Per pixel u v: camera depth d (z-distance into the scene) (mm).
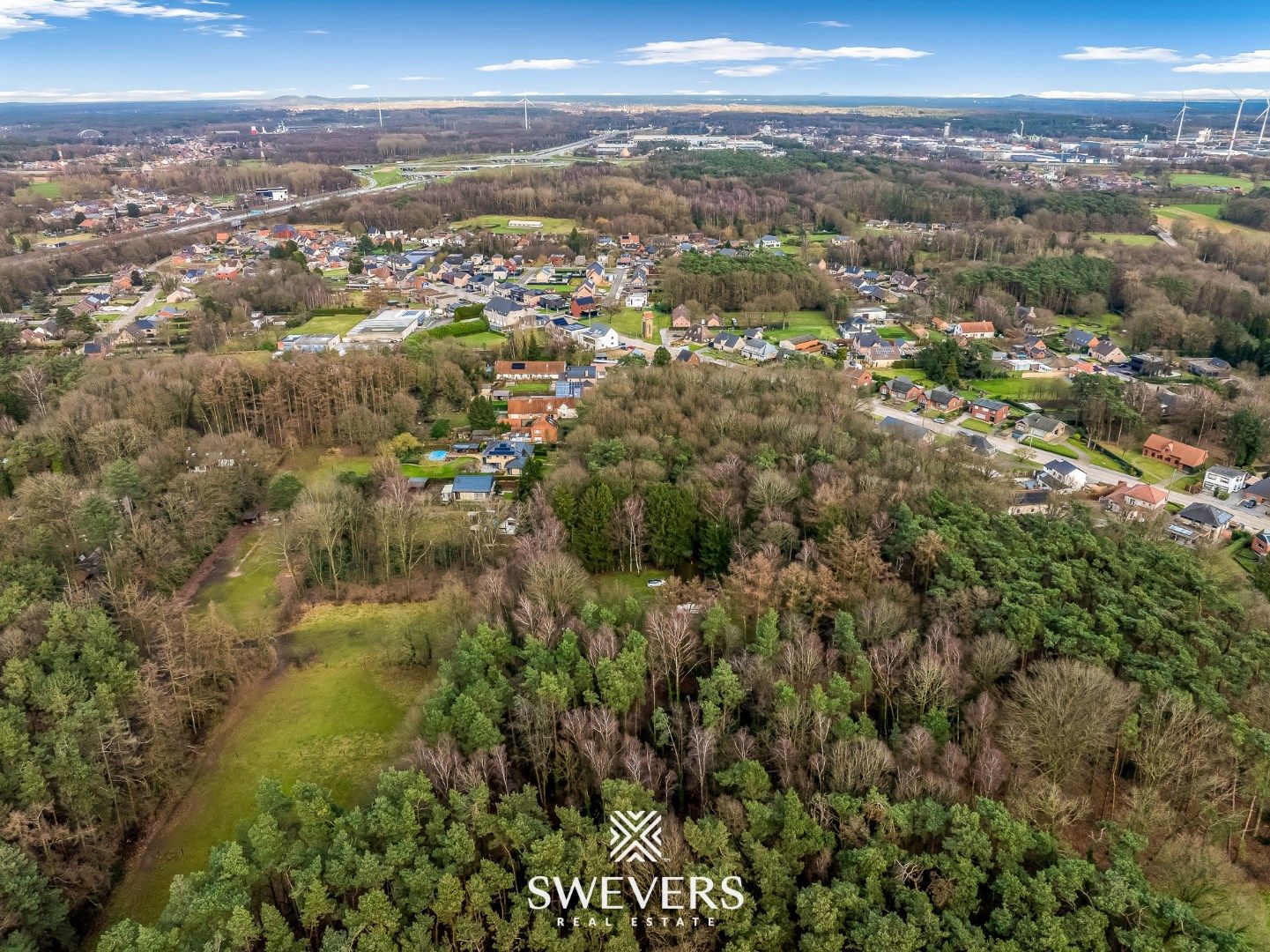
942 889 66375
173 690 97125
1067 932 63000
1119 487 171250
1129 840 70375
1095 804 84438
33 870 69812
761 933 63938
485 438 187125
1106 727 81562
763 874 67875
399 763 85375
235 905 62562
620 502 134625
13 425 173500
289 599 128750
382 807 72312
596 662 93188
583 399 192000
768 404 174875
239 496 155125
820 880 69688
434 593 129375
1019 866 67812
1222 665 91812
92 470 161000
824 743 80312
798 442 151625
